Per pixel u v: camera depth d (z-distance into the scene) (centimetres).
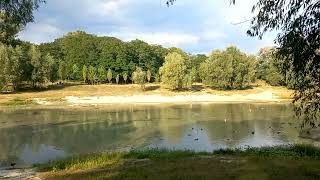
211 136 4288
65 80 13600
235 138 4138
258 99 10156
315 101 1213
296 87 1227
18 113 7075
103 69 13225
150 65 14388
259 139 4041
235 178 1509
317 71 1127
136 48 14412
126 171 1778
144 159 2266
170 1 1242
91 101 9556
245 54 12050
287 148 2723
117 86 11975
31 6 1562
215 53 12069
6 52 9744
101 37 17550
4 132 4759
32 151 3584
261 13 1196
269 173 1589
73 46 15000
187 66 12862
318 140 3844
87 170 1936
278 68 1248
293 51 1106
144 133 4572
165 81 11219
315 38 1073
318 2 1070
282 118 5962
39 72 10538
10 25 1659
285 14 1150
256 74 12950
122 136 4375
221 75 11450
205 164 1908
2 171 2208
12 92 10088
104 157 2402
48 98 9481
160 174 1652
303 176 1523
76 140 4156
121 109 7844
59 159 2753
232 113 6856
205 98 10281
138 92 10881
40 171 2095
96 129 4956
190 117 6238
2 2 1498
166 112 7144
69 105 8756
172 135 4391
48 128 5088
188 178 1539
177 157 2284
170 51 16312
